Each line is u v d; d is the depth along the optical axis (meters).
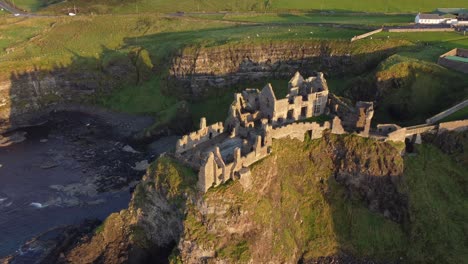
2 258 110.88
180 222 99.69
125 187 142.88
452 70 145.75
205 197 94.62
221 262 94.62
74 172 152.00
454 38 178.25
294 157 114.44
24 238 118.94
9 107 192.50
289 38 193.38
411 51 166.88
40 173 151.25
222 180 97.00
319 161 116.19
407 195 108.94
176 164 105.75
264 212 101.06
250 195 99.12
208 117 186.00
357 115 115.19
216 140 112.25
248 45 193.62
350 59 176.88
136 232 110.31
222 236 95.81
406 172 111.75
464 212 107.69
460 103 126.62
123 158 161.75
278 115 114.81
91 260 106.00
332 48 181.75
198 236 95.38
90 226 120.75
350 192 114.38
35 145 172.38
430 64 146.62
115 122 192.00
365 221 109.56
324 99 122.00
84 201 135.38
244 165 100.12
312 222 110.25
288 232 105.44
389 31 192.38
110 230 110.50
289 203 109.38
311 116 121.81
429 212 106.81
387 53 172.62
